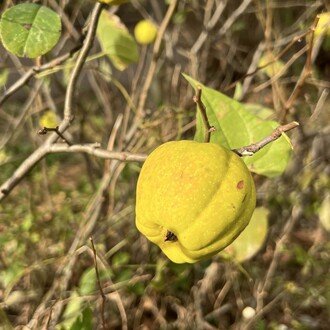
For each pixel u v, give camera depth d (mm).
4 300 489
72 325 393
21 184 820
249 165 339
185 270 516
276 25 688
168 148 263
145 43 552
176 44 693
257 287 625
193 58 643
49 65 391
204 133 301
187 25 792
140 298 617
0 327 421
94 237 566
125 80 759
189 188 249
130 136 537
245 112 332
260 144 274
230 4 752
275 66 537
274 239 676
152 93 700
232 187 252
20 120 623
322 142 678
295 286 626
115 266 526
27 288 587
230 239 260
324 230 683
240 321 599
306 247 713
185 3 719
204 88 330
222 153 258
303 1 759
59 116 596
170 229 256
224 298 648
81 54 334
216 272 623
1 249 618
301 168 661
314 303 664
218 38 645
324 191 662
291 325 621
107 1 318
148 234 270
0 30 311
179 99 677
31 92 659
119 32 444
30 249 627
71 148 338
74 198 755
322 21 453
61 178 925
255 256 662
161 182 254
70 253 521
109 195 670
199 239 253
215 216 250
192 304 599
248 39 778
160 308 636
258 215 421
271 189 656
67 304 484
